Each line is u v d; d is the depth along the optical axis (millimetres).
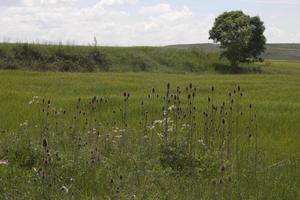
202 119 17219
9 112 18297
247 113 20125
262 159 11531
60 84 33000
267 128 17688
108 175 9180
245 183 9180
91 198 8086
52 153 10180
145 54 82562
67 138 12141
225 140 13656
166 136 11055
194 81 40531
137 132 13773
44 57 67500
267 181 9383
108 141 11922
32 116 17188
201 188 8680
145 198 7824
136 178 8906
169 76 49469
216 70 88125
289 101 26578
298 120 19375
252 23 93250
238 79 46188
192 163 10172
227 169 10094
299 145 14883
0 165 9453
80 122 15523
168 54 86188
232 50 90500
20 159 9891
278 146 14664
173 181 9102
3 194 7758
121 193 7855
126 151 11219
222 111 12445
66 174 8992
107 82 35406
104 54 74875
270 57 170000
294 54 185125
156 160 10367
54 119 16156
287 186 9133
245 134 16016
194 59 88625
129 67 75500
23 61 65062
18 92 25812
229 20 91500
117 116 18078
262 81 42906
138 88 31781
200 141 11875
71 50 71375
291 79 48062
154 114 19031
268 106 22969
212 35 93562
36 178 8195
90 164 9562
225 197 8383
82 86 31875
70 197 7793
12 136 11625
